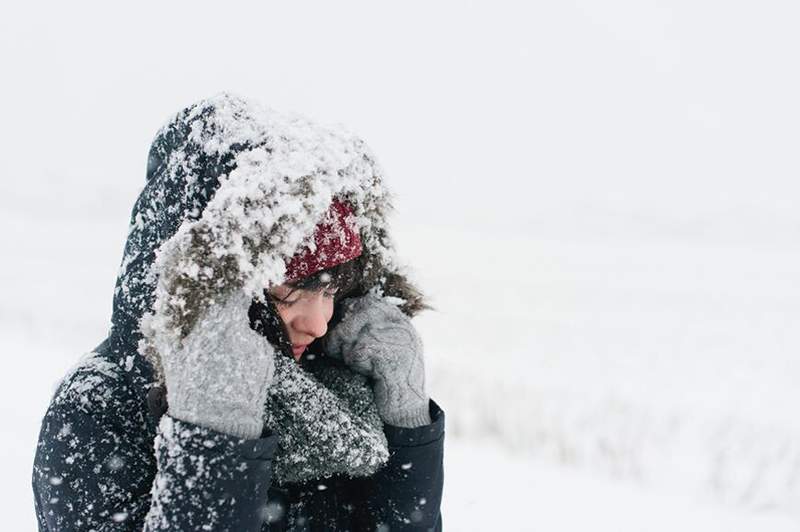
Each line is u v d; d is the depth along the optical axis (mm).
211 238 1243
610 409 6617
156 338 1264
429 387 7113
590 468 5188
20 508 3773
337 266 1433
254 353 1264
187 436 1212
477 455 5387
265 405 1354
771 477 5102
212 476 1201
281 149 1327
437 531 1670
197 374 1233
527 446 5609
